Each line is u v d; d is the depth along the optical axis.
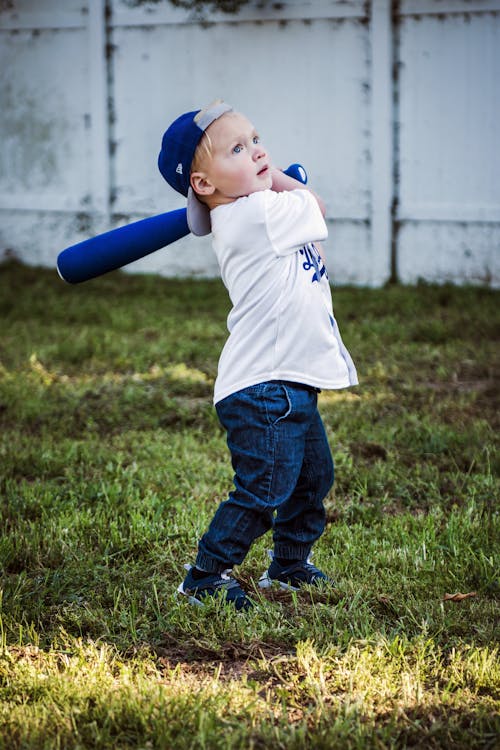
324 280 2.90
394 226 9.38
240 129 2.72
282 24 9.30
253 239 2.72
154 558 3.39
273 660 2.71
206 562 2.93
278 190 2.86
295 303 2.75
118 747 2.30
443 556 3.37
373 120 9.21
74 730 2.35
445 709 2.44
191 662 2.72
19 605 2.99
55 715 2.39
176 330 7.37
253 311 2.76
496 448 4.60
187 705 2.41
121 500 3.96
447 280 9.29
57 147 10.27
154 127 9.92
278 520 3.12
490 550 3.43
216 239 2.80
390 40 9.00
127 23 9.75
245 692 2.52
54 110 10.20
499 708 2.45
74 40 9.97
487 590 3.14
